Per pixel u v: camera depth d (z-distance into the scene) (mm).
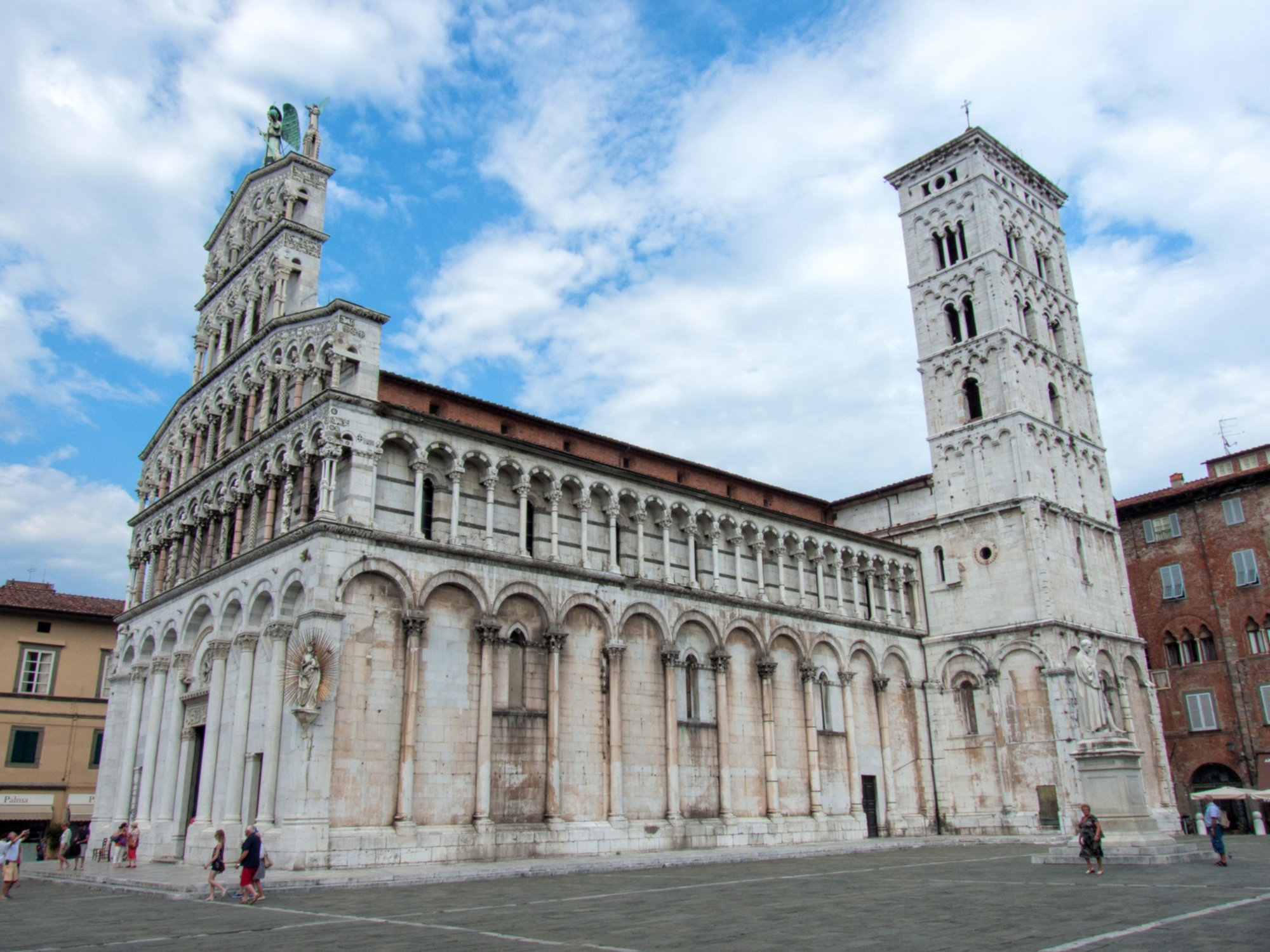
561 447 56156
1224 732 72312
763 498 70812
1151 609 78312
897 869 38688
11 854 34938
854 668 64062
